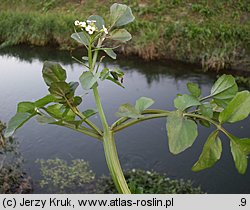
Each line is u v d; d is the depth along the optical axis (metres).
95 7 10.51
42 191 4.46
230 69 7.62
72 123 1.15
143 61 8.35
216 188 4.66
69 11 10.70
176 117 1.06
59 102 1.15
